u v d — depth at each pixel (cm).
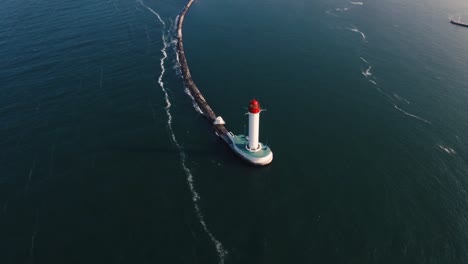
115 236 5372
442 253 5050
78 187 6225
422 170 6462
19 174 6469
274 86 9112
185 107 8375
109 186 6247
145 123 7806
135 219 5647
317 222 5556
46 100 8438
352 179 6316
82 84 9094
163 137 7406
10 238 5334
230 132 7325
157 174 6500
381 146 7062
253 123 6328
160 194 6091
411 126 7606
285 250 5162
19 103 8294
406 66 10000
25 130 7506
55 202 5931
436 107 8225
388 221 5531
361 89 8931
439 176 6325
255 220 5622
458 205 5775
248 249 5184
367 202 5862
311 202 5894
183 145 7194
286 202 5916
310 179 6341
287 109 8206
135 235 5388
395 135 7350
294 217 5653
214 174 6494
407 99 8531
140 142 7262
